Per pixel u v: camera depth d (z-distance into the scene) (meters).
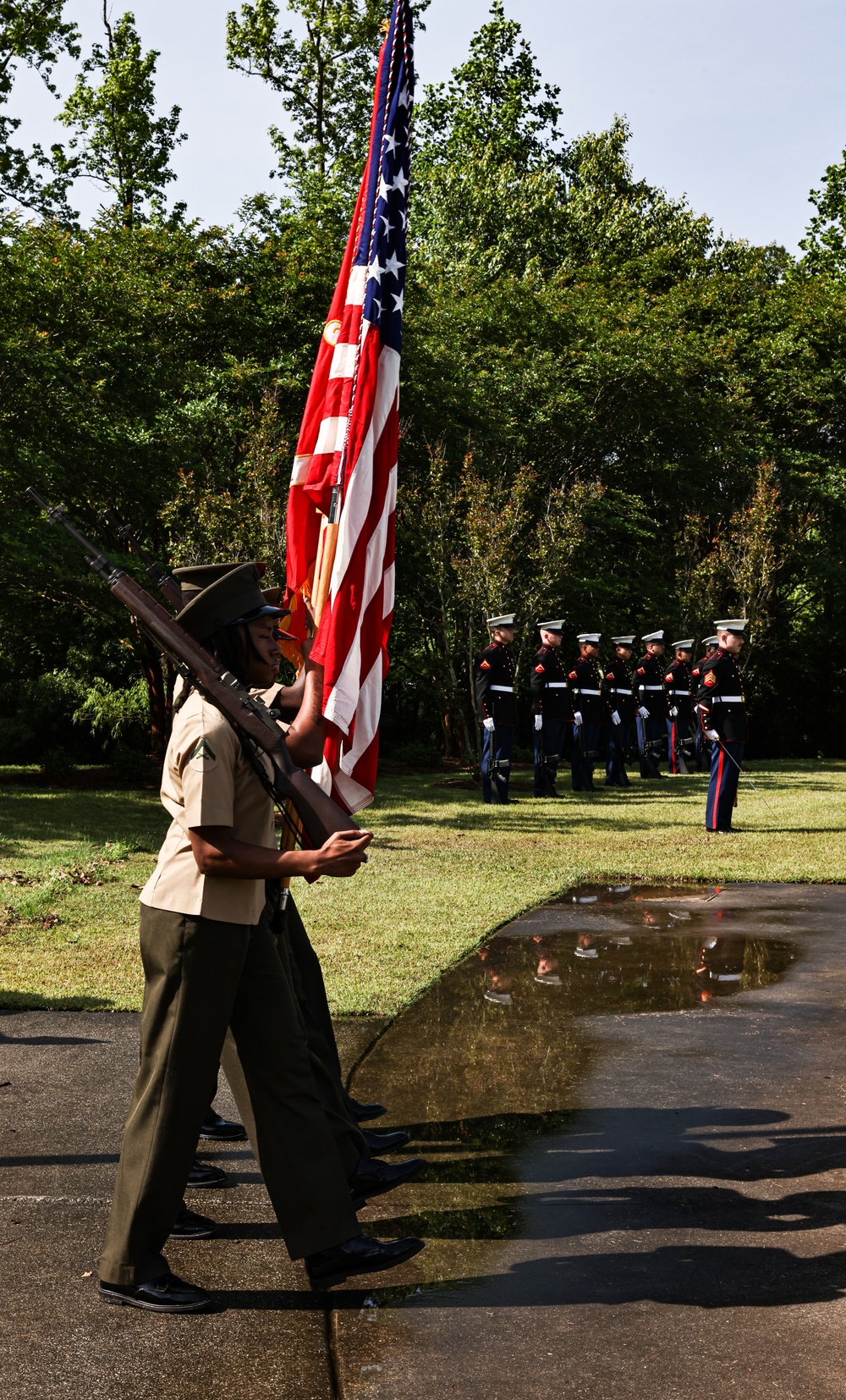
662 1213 3.56
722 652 11.57
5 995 5.78
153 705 18.11
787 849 10.44
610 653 20.38
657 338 24.42
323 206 21.62
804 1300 3.04
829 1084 4.66
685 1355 2.80
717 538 23.14
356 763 4.46
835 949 6.89
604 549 23.77
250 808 3.15
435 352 21.91
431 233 31.17
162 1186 3.02
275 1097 3.10
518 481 17.92
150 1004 3.07
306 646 4.81
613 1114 4.36
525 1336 2.89
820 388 26.67
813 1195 3.67
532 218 30.44
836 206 34.25
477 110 35.44
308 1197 3.08
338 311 4.88
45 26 22.78
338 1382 2.71
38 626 18.56
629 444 24.92
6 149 23.39
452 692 18.53
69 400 14.76
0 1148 4.02
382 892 8.47
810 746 26.03
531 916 7.81
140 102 26.81
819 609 25.67
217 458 16.69
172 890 3.07
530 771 20.17
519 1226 3.49
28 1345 2.86
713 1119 4.31
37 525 14.47
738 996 5.91
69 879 8.73
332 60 29.59
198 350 19.42
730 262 32.44
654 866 9.58
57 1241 3.39
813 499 25.95
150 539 16.64
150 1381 2.72
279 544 14.08
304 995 3.84
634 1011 5.64
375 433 4.66
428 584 19.22
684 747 20.06
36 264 15.10
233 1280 3.20
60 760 16.98
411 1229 3.47
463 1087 4.64
